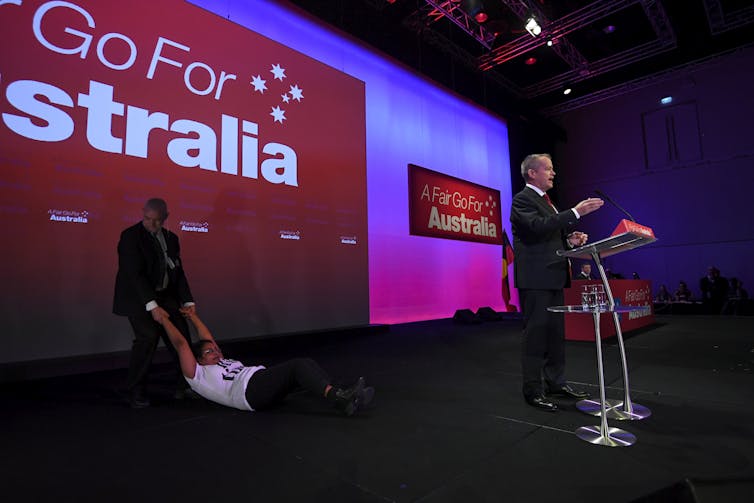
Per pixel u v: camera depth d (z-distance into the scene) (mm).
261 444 1941
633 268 11281
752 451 1777
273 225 5547
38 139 3840
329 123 6441
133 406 2590
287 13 6297
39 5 3934
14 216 3676
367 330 6176
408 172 8172
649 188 11258
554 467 1646
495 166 10531
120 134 4328
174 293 2881
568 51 9641
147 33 4621
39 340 3729
